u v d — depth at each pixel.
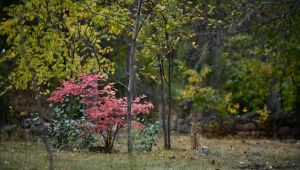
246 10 15.42
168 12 12.34
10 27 12.30
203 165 12.06
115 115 13.56
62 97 14.50
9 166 10.55
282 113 21.39
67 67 14.15
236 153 14.84
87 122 13.69
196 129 16.14
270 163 13.02
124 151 14.05
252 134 21.09
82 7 12.10
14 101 19.09
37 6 11.89
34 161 11.39
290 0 15.84
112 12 12.32
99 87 16.81
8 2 17.00
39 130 17.08
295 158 14.03
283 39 19.56
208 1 16.70
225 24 16.23
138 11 11.35
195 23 16.17
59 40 13.98
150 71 20.66
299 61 20.23
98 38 16.22
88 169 10.73
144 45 14.47
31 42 12.17
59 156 12.52
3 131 17.05
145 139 14.48
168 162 12.23
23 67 13.49
